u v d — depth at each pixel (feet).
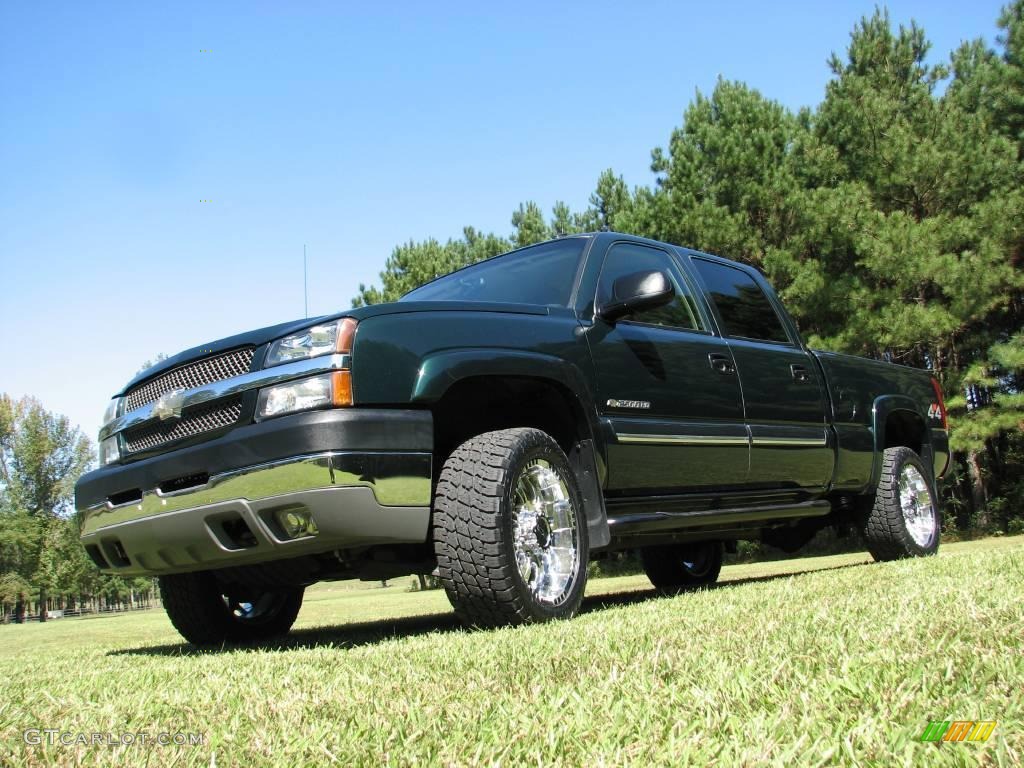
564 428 11.57
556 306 12.07
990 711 4.06
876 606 8.31
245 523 9.60
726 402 13.64
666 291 11.87
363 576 11.55
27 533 192.34
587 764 3.67
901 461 17.81
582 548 10.75
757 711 4.34
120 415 11.28
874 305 52.54
